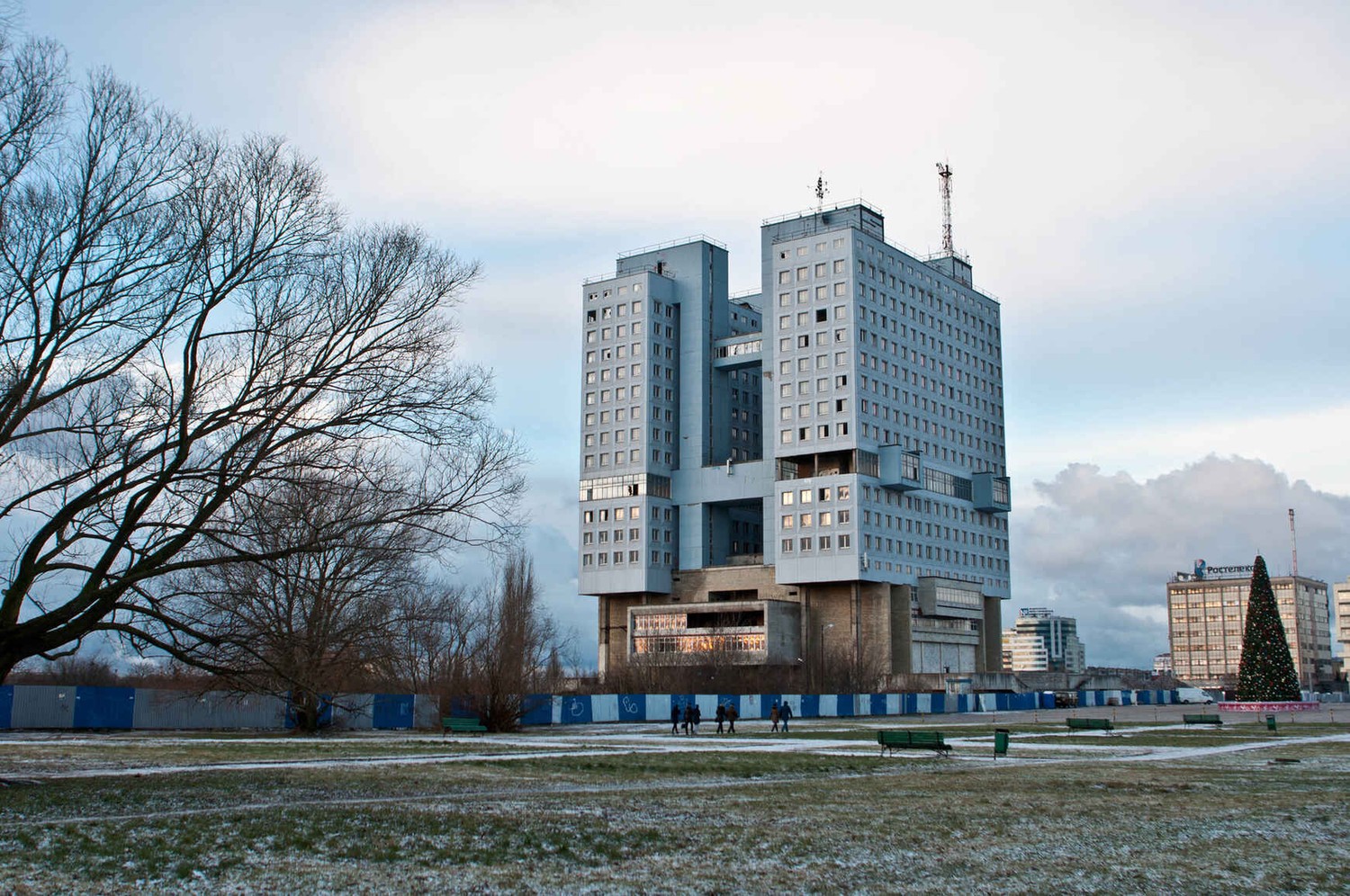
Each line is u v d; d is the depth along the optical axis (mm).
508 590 76188
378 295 31422
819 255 168000
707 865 19000
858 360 162875
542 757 44719
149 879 17484
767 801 28422
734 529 191625
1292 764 43312
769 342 174375
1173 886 17359
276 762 41312
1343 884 17484
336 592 49531
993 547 188125
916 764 42750
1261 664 114375
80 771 36094
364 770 36969
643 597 179875
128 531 28641
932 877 18047
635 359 183375
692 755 46938
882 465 164125
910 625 163750
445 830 22344
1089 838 21953
